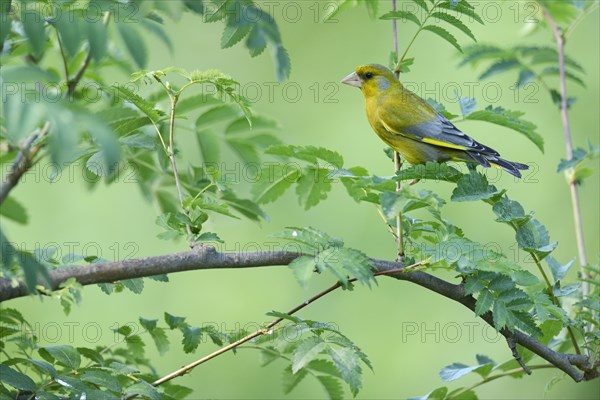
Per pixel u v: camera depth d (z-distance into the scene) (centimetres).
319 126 1739
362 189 827
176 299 1535
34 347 714
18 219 816
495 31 1717
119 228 1559
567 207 1625
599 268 876
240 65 1775
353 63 1788
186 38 1769
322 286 1577
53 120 430
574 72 1733
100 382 653
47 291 609
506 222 768
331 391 762
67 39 529
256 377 1502
